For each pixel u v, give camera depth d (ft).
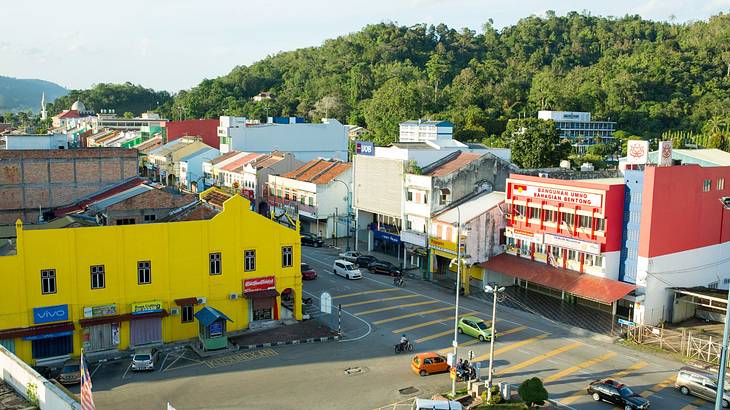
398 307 203.62
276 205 346.33
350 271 238.07
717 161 255.91
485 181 254.68
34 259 152.25
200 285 172.45
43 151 252.83
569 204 200.64
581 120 615.57
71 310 157.07
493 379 146.10
